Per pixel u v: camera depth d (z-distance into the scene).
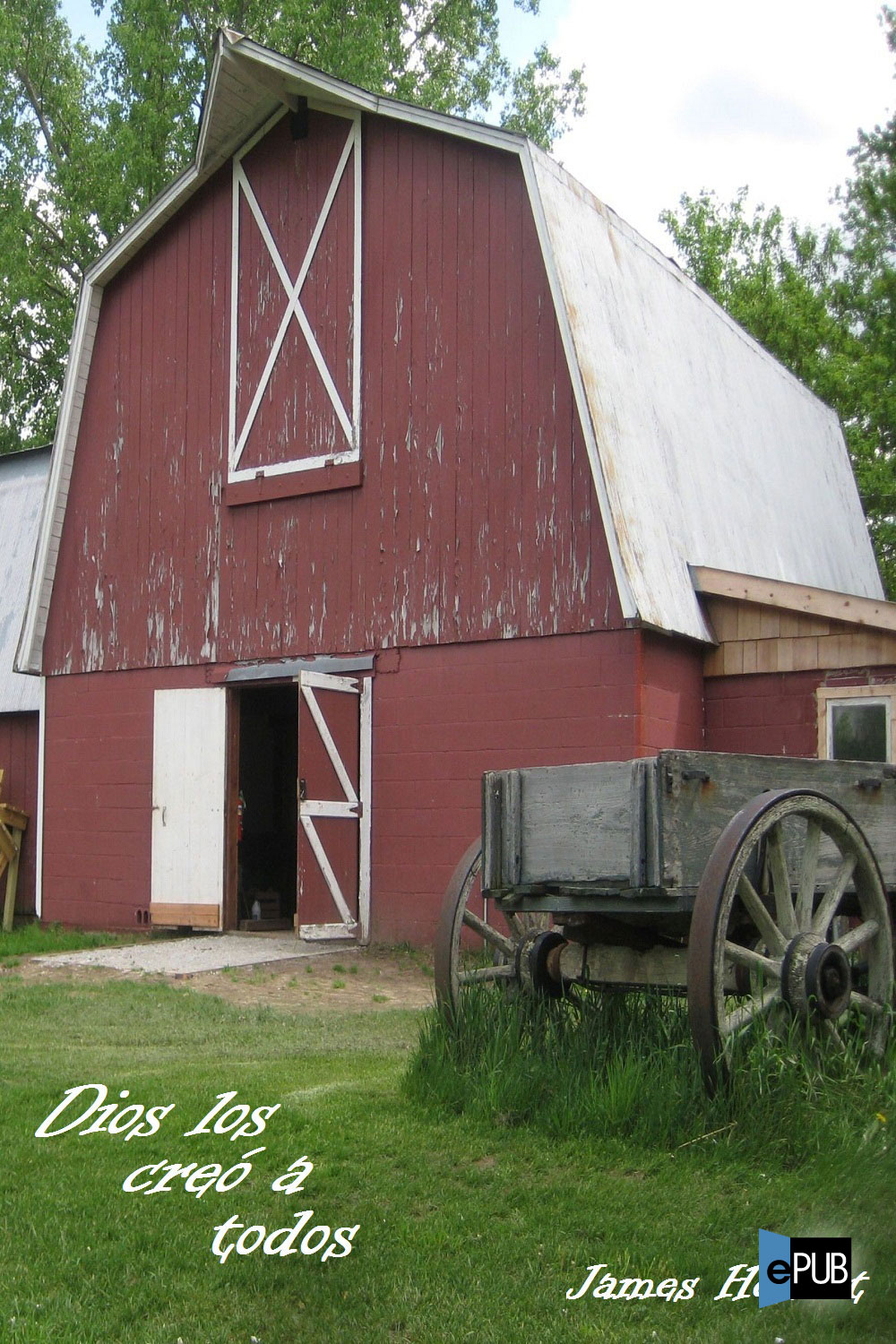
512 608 13.77
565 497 13.50
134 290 17.39
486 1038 6.91
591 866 6.22
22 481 23.06
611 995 7.06
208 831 16.03
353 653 14.91
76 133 33.00
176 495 16.69
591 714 13.16
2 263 30.94
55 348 34.28
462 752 13.98
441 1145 6.00
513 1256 4.84
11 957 14.27
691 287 18.53
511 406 13.94
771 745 13.91
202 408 16.55
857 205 21.94
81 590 17.53
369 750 14.66
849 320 30.16
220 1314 4.47
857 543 22.12
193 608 16.39
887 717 13.28
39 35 33.91
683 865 5.99
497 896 6.69
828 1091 5.76
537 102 35.53
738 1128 5.66
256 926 16.73
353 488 15.09
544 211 13.75
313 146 15.80
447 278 14.52
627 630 13.02
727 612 14.27
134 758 16.78
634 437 14.23
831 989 6.05
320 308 15.54
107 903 16.84
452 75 35.03
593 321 14.20
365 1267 4.79
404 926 14.26
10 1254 4.95
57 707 17.64
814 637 13.77
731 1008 6.47
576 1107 6.12
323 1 30.97
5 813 18.64
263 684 15.60
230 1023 10.01
